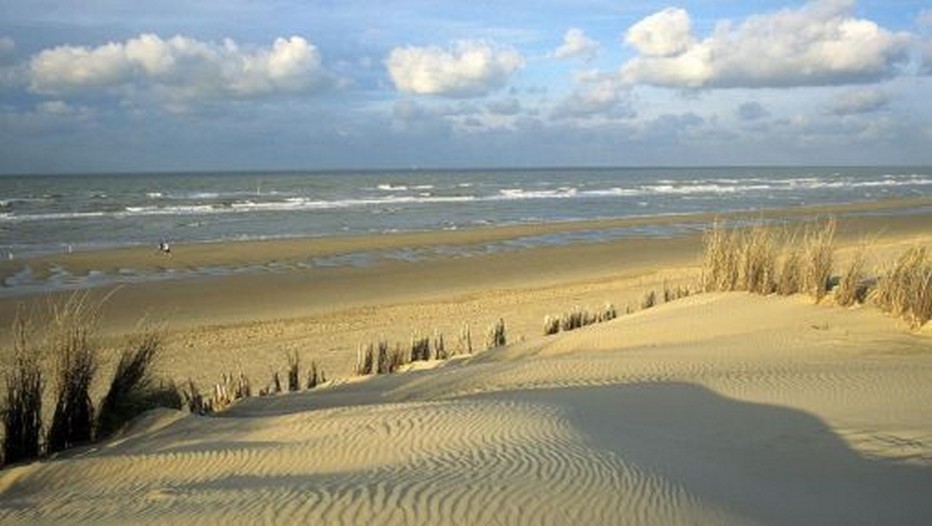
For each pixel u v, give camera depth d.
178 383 12.35
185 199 69.12
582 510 4.86
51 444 8.16
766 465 6.15
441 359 13.07
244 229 41.78
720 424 7.44
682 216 50.06
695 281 21.62
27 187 98.31
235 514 4.97
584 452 6.02
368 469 5.93
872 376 9.45
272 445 7.11
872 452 6.49
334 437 7.14
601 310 17.14
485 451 6.16
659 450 6.31
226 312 20.03
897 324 12.72
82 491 6.23
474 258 30.11
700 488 5.35
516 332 16.38
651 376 10.12
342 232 40.19
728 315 14.09
